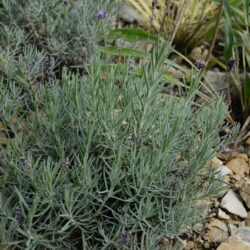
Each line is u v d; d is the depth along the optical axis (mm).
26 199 1058
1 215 1046
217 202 1244
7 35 1401
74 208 1007
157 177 1070
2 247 1026
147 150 1113
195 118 1205
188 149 1163
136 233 1084
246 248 1140
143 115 1060
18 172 1057
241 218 1237
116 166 1005
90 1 1501
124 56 1417
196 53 1697
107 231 1082
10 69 1322
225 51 1509
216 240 1183
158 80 1041
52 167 1077
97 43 1516
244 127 1384
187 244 1168
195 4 1702
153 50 1038
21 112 1322
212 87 1463
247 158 1383
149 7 1742
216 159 1338
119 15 1744
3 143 1230
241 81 1567
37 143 1109
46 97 1169
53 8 1502
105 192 1073
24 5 1517
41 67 1371
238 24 1604
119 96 1126
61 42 1447
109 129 1065
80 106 1102
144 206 1024
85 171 1010
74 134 1118
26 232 988
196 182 1129
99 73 1062
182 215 1053
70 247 1056
